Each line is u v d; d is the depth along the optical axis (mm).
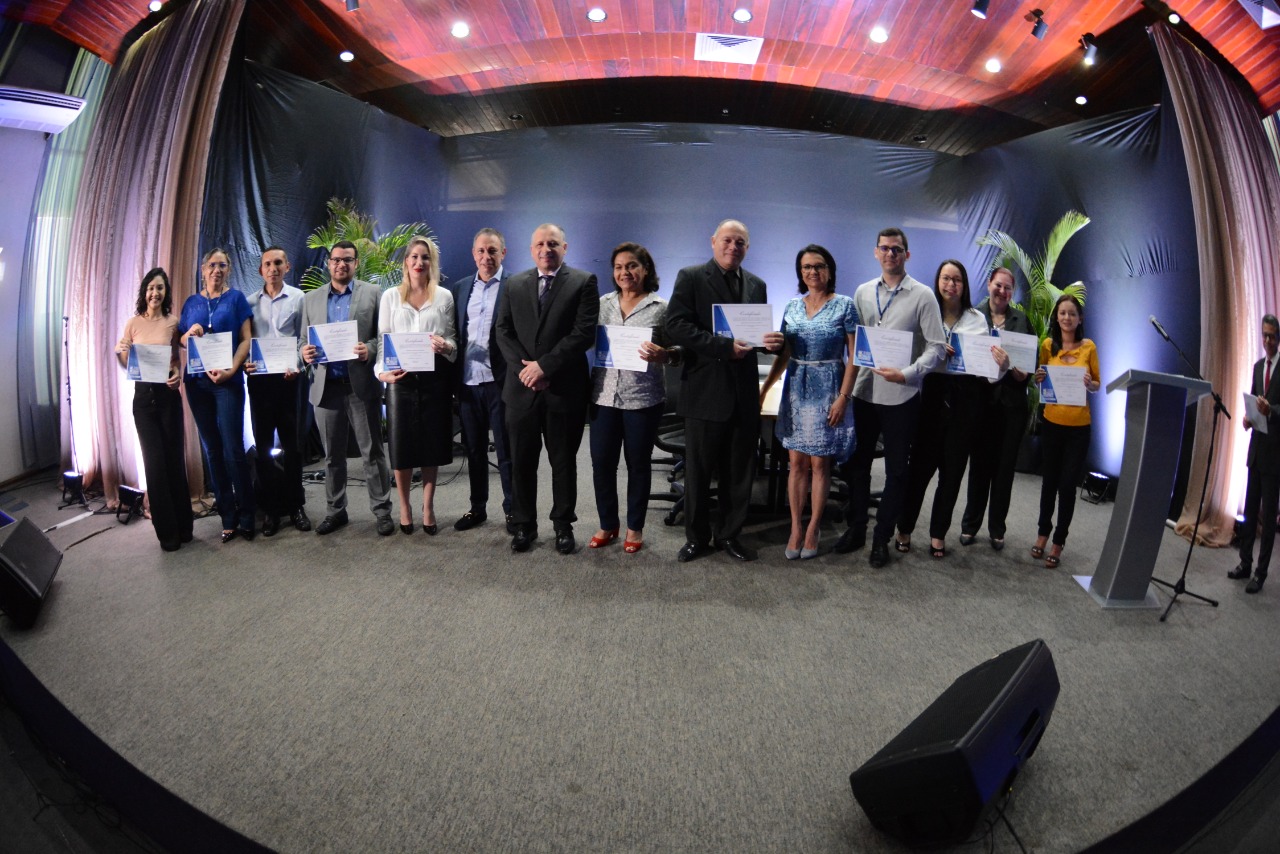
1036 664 1681
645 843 1521
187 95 4004
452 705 2035
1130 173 4926
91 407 4289
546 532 3643
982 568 3209
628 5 4992
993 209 6242
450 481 4820
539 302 3127
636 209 7148
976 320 3266
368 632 2484
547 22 5230
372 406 3447
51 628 2512
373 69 5969
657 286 3289
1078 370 3107
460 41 5508
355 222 5547
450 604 2717
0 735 1924
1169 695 2152
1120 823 1599
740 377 3084
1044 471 3307
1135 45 4809
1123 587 2803
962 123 6672
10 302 4578
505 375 3277
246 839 1519
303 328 3551
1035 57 5211
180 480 3391
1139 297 4844
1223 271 3971
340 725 1935
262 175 5004
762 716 1999
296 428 3568
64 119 3783
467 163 7066
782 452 3971
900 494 3119
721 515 3297
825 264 3051
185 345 3277
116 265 4133
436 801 1641
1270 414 3070
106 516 3961
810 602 2785
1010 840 1539
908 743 1528
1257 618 2748
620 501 4398
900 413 3055
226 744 1848
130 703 2037
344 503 3652
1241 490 3789
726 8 5012
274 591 2834
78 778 1730
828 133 7113
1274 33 3717
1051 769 1787
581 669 2244
